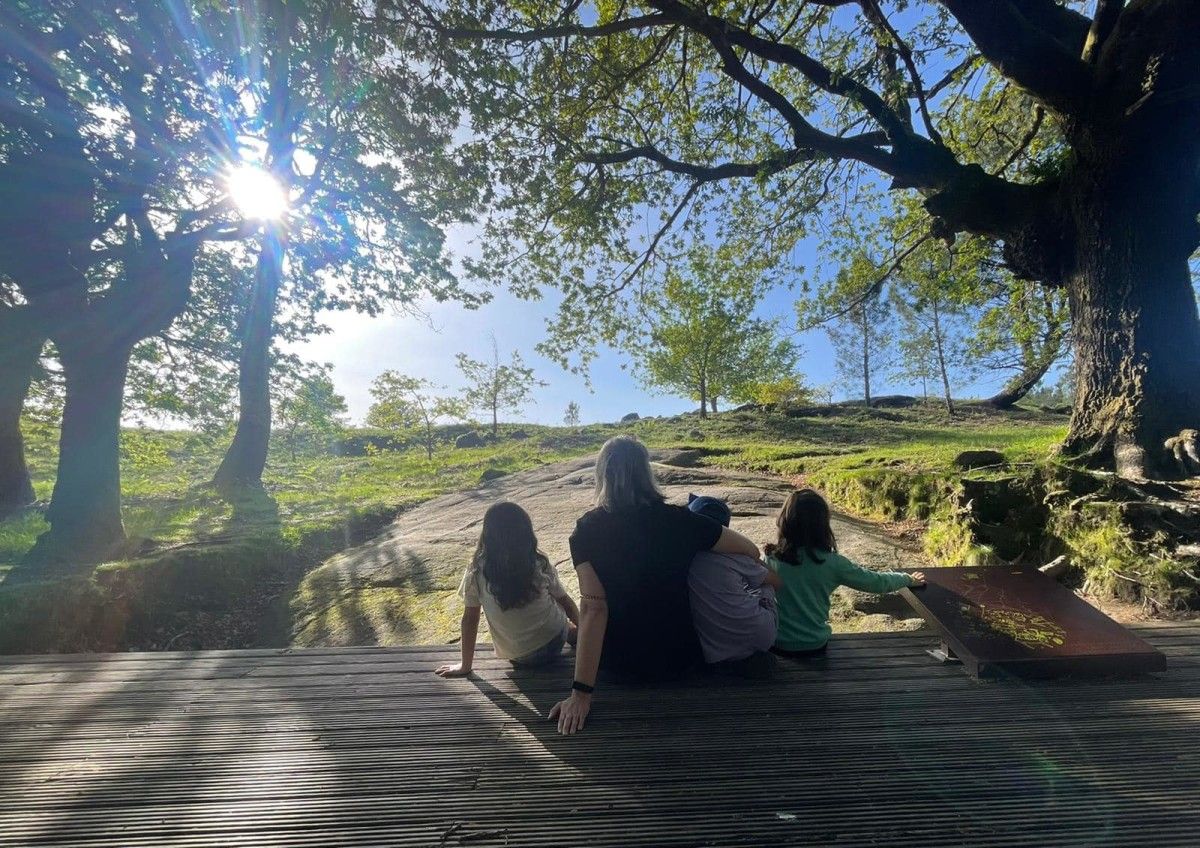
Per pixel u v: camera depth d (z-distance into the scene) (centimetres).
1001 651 283
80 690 301
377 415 2220
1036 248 769
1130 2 688
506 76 902
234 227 933
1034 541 579
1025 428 2211
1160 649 318
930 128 858
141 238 805
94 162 710
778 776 209
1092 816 185
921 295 1360
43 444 2053
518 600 299
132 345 795
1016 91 1084
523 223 1127
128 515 1048
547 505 1047
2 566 689
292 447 2270
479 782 210
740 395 3103
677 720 250
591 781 209
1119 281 675
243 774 219
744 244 1265
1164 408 629
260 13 735
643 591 271
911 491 779
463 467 1906
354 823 189
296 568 847
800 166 1118
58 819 194
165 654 353
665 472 1245
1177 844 172
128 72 696
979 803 192
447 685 297
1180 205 667
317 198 948
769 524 746
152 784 213
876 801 194
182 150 767
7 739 250
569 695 281
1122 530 500
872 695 270
